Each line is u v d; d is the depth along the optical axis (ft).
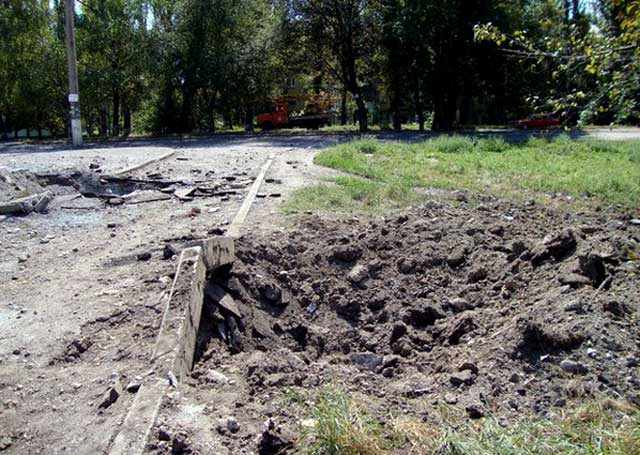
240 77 98.43
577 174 32.71
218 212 24.07
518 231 20.76
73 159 39.22
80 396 11.19
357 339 16.31
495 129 90.74
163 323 12.90
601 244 16.98
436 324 16.16
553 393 11.59
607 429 10.04
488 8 77.87
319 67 96.17
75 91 64.90
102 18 100.68
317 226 21.33
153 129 104.68
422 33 81.87
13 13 101.14
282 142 64.28
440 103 91.61
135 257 18.35
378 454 9.50
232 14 96.22
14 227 23.26
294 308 17.11
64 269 17.98
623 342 12.66
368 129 97.19
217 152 47.93
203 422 10.21
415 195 26.61
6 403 11.00
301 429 10.22
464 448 9.35
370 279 18.45
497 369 12.53
